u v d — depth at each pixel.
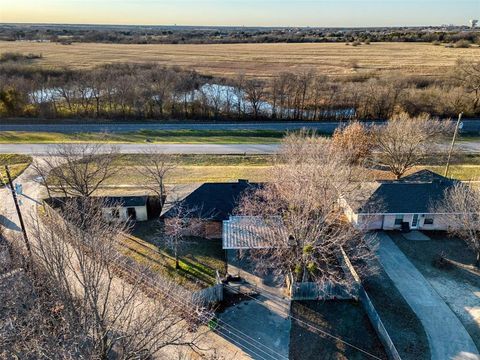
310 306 25.23
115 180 42.62
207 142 57.06
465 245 32.03
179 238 31.08
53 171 36.88
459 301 25.81
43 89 75.56
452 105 70.44
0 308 18.06
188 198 33.72
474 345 22.36
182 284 26.50
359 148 43.47
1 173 41.72
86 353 15.01
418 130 43.88
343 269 28.27
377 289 26.84
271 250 29.25
